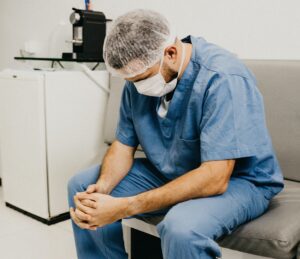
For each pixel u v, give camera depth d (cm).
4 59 283
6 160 217
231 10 175
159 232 107
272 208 121
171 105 123
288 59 160
